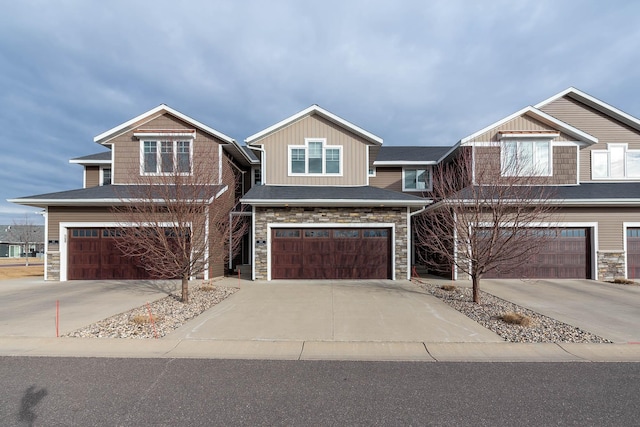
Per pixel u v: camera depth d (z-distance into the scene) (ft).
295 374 16.52
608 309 29.76
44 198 44.32
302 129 51.37
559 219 46.06
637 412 12.94
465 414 12.74
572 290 38.58
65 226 46.09
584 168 55.67
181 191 31.86
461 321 25.82
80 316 27.09
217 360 18.43
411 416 12.58
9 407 13.25
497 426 11.95
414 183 66.59
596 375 16.44
